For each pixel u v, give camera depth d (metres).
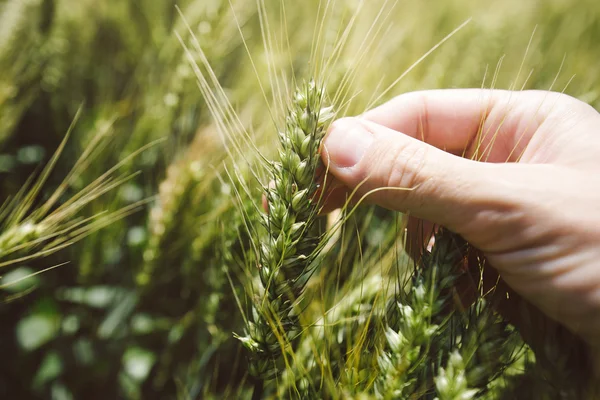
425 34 0.54
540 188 0.28
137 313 0.38
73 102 0.43
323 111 0.28
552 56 0.53
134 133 0.40
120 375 0.36
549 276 0.28
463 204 0.28
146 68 0.45
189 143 0.40
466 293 0.30
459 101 0.33
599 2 0.62
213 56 0.41
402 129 0.34
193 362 0.36
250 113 0.39
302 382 0.29
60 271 0.39
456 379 0.26
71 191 0.40
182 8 0.49
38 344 0.36
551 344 0.27
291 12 0.53
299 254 0.28
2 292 0.35
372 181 0.29
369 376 0.28
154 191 0.40
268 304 0.28
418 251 0.29
